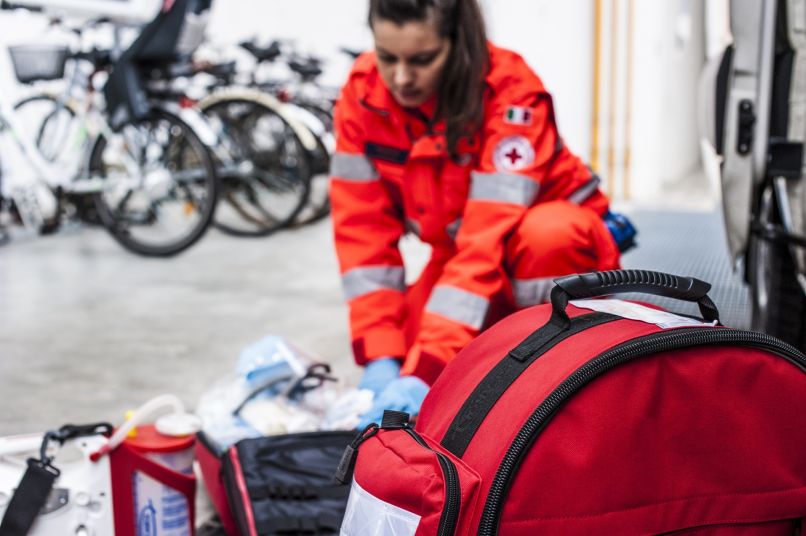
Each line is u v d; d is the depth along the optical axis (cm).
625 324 99
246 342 263
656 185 562
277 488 131
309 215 501
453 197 169
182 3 375
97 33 492
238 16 613
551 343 98
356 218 172
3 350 260
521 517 89
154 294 326
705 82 208
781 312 202
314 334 270
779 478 99
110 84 388
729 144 189
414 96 155
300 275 356
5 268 374
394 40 147
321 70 486
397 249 176
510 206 159
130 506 125
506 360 99
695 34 761
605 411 91
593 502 91
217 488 147
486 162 161
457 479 88
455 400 101
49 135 423
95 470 122
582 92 520
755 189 191
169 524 129
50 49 392
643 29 519
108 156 411
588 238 165
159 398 129
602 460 91
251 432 154
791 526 104
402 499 91
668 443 94
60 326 284
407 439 98
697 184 626
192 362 246
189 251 411
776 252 200
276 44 477
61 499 119
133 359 249
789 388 98
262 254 401
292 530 124
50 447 124
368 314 167
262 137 450
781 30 186
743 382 96
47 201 475
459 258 158
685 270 323
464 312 153
